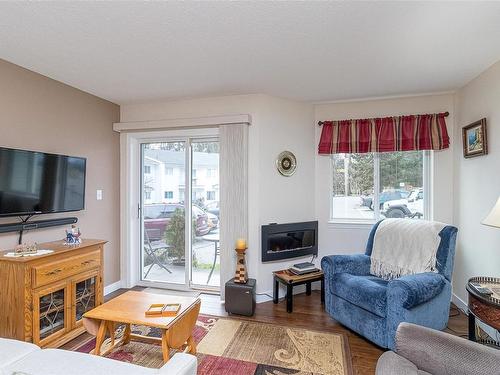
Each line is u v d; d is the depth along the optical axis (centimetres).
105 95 345
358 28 201
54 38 214
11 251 242
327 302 291
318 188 384
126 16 187
